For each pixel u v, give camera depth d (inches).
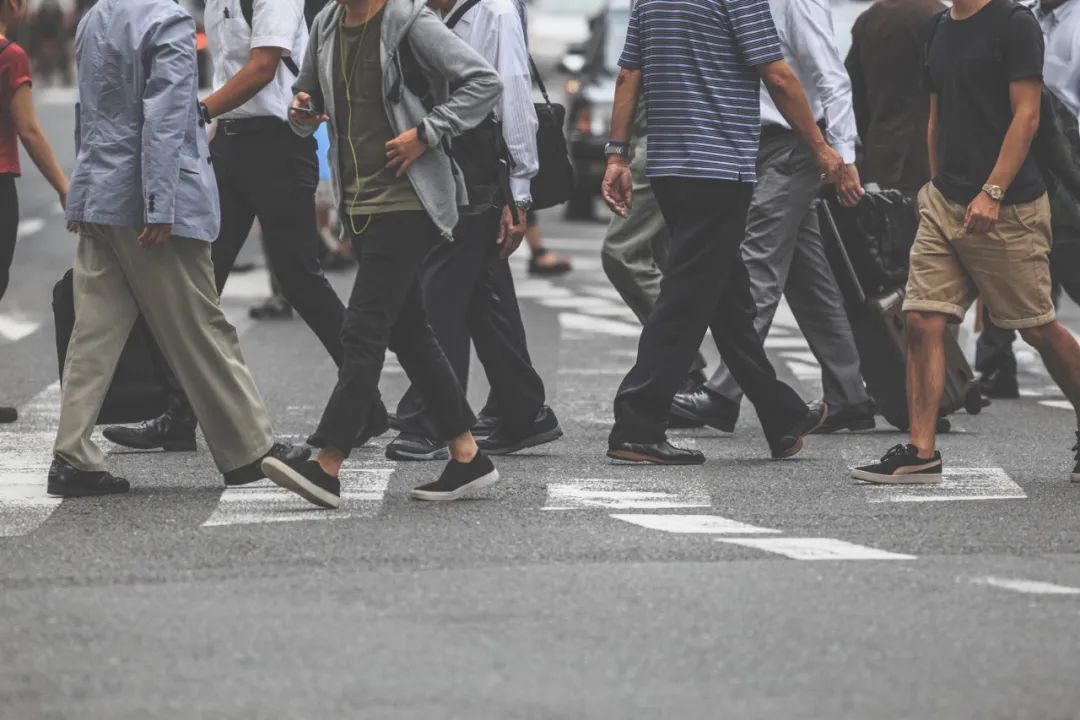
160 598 611.5
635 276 1035.9
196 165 796.0
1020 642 561.3
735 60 870.4
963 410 1108.5
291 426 1021.8
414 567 656.4
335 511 765.3
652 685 514.9
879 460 876.6
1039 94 818.8
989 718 489.7
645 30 876.6
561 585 627.5
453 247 885.8
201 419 806.5
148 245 789.2
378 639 561.0
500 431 920.3
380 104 760.3
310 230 940.0
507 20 879.7
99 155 796.6
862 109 1135.0
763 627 575.2
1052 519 756.0
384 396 1138.0
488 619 583.5
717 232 876.0
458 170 772.0
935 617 588.4
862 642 559.2
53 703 501.0
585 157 2373.3
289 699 502.6
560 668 531.2
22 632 570.9
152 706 498.0
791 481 848.9
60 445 801.6
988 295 840.9
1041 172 843.4
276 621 581.6
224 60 932.0
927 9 1104.8
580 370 1262.3
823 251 1010.7
